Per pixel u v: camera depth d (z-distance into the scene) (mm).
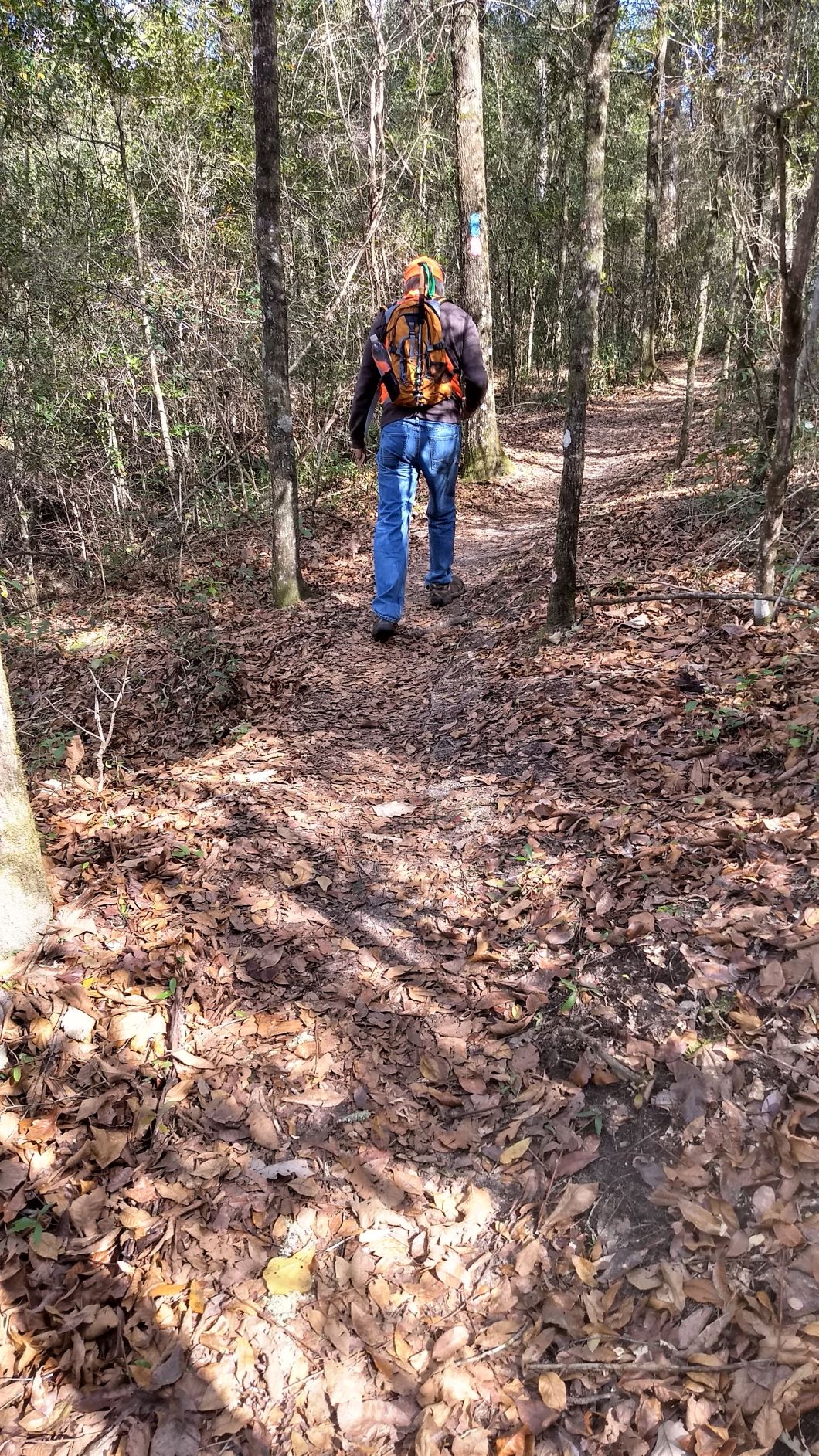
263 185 5883
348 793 3842
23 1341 1771
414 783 3877
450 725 4371
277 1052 2436
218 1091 2312
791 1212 1778
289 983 2668
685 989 2305
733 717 3455
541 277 20438
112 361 9883
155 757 4797
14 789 2582
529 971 2588
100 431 10219
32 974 2531
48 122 9875
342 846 3379
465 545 8094
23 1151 2100
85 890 2947
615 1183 1980
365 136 9742
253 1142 2203
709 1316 1688
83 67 9469
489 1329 1797
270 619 6539
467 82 9922
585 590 5285
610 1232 1897
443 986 2629
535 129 17500
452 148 11281
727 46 5062
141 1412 1685
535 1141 2135
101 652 6887
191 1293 1873
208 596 7375
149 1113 2234
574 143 17828
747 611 4430
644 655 4289
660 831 2936
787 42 3943
